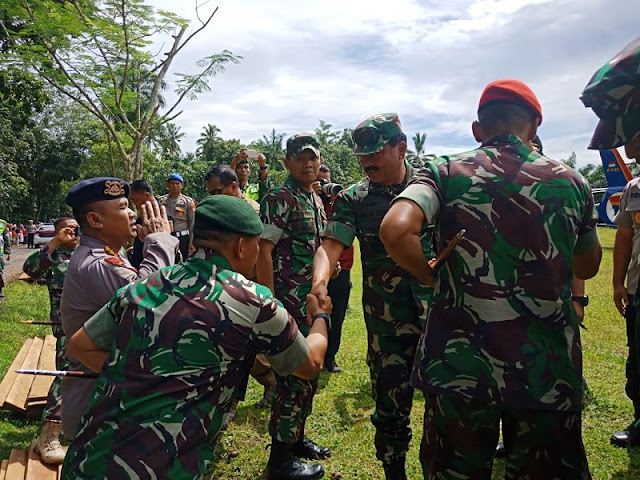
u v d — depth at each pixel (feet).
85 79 31.17
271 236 10.46
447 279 6.04
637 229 11.42
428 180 6.04
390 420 9.41
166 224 8.29
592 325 21.74
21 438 12.46
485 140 6.44
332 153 180.14
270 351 5.81
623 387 14.75
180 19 29.84
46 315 26.50
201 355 5.41
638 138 5.40
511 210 5.76
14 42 32.17
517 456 5.98
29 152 86.69
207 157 199.31
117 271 7.27
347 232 9.24
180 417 5.29
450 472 5.95
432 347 6.04
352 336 21.47
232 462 11.10
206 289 5.62
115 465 5.15
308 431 12.57
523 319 5.65
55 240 12.11
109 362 5.57
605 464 10.67
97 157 130.00
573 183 5.99
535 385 5.56
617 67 5.20
